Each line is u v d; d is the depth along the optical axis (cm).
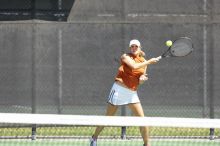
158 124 1744
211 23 2612
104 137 2536
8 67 2606
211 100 2614
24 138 2528
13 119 1741
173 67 2617
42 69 2611
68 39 2609
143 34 2606
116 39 2606
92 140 2127
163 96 2617
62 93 2614
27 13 2680
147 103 2614
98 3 2681
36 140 2492
